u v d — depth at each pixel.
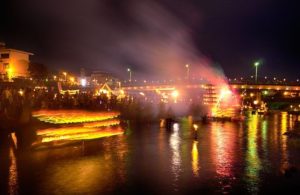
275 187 26.39
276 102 154.50
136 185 26.25
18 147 36.91
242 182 27.48
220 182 27.42
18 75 102.31
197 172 30.03
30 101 49.09
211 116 78.12
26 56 108.00
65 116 41.62
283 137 51.75
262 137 51.56
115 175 28.64
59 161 32.38
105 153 36.09
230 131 58.53
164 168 31.05
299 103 146.12
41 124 42.22
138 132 52.75
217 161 34.09
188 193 24.89
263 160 35.00
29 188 25.19
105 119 48.62
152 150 38.59
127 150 38.09
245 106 139.12
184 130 57.19
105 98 66.75
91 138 42.88
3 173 28.52
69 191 24.73
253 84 138.50
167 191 25.22
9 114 45.28
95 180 27.19
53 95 57.72
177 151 38.50
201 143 44.28
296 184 27.12
